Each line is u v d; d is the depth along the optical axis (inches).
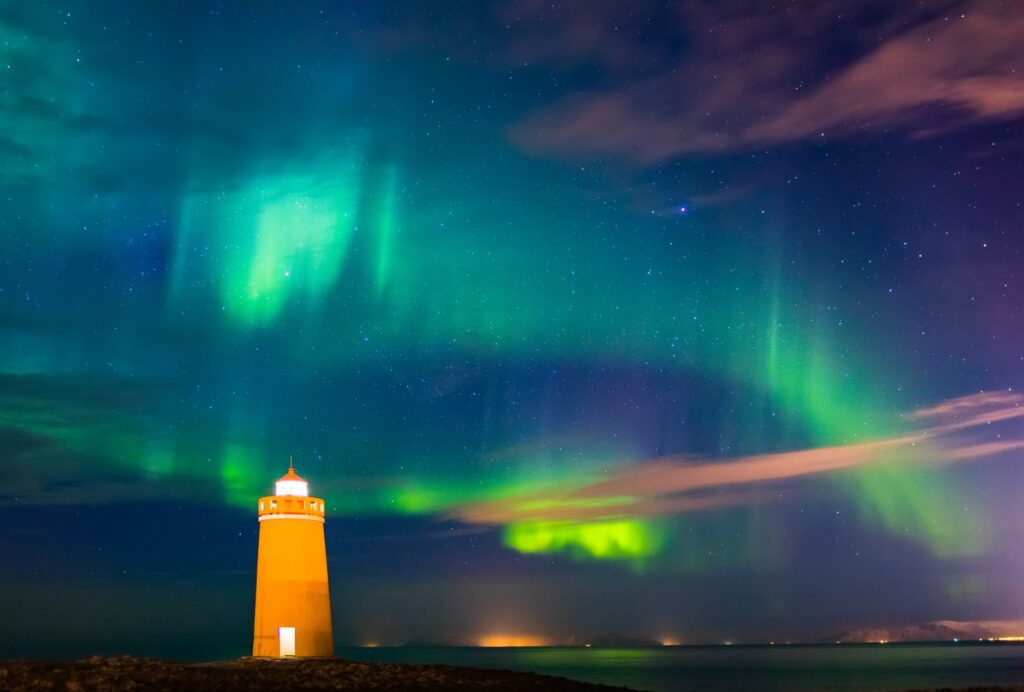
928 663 5310.0
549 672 4581.7
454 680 1135.0
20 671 903.1
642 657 7632.9
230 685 962.1
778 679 3764.8
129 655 1154.7
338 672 1116.5
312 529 1381.6
